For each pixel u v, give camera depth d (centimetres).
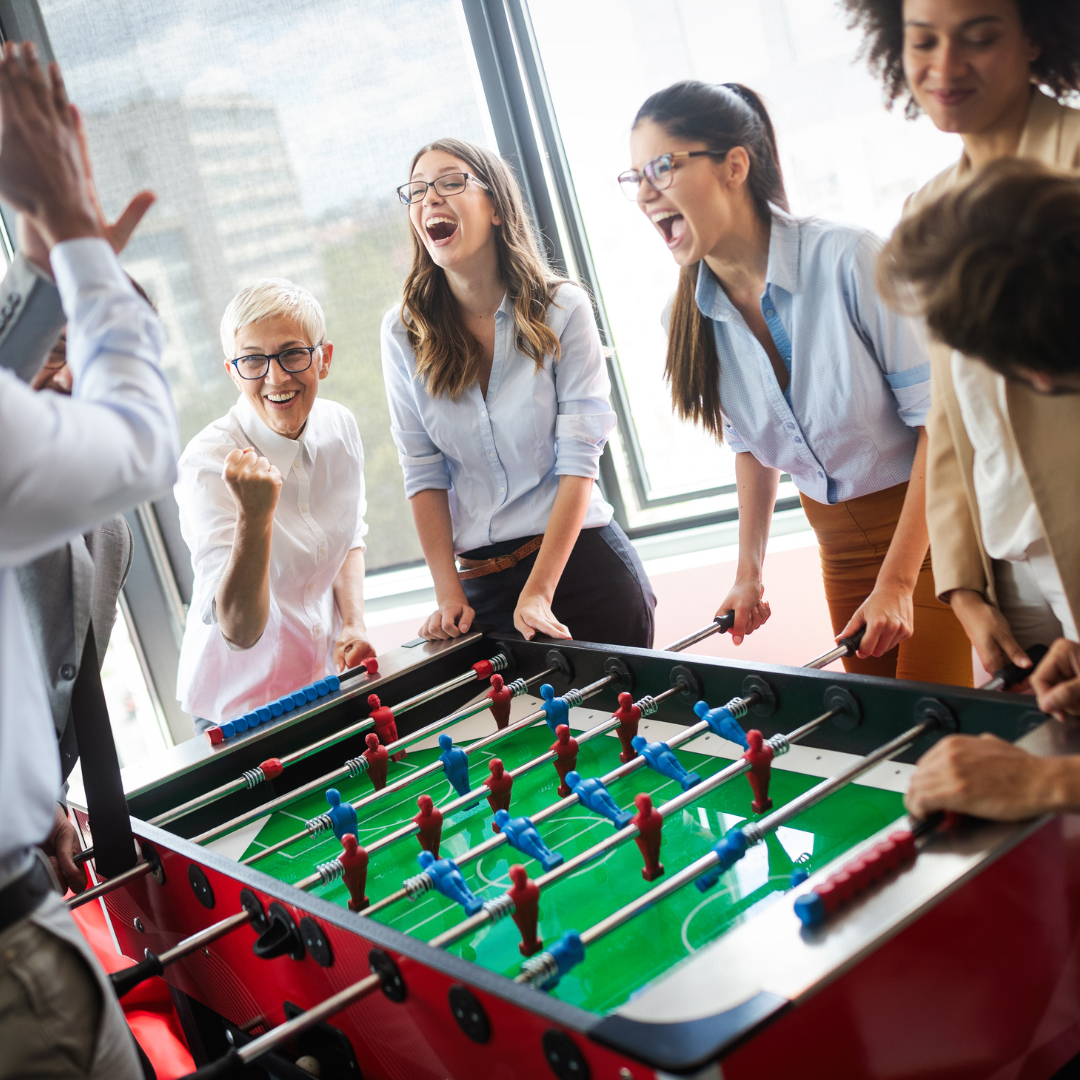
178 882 131
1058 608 131
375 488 328
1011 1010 94
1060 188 90
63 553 133
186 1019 142
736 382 192
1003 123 152
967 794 93
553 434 210
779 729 141
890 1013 84
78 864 142
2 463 75
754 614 191
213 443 206
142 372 89
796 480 199
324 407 220
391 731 163
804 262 171
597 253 306
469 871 128
